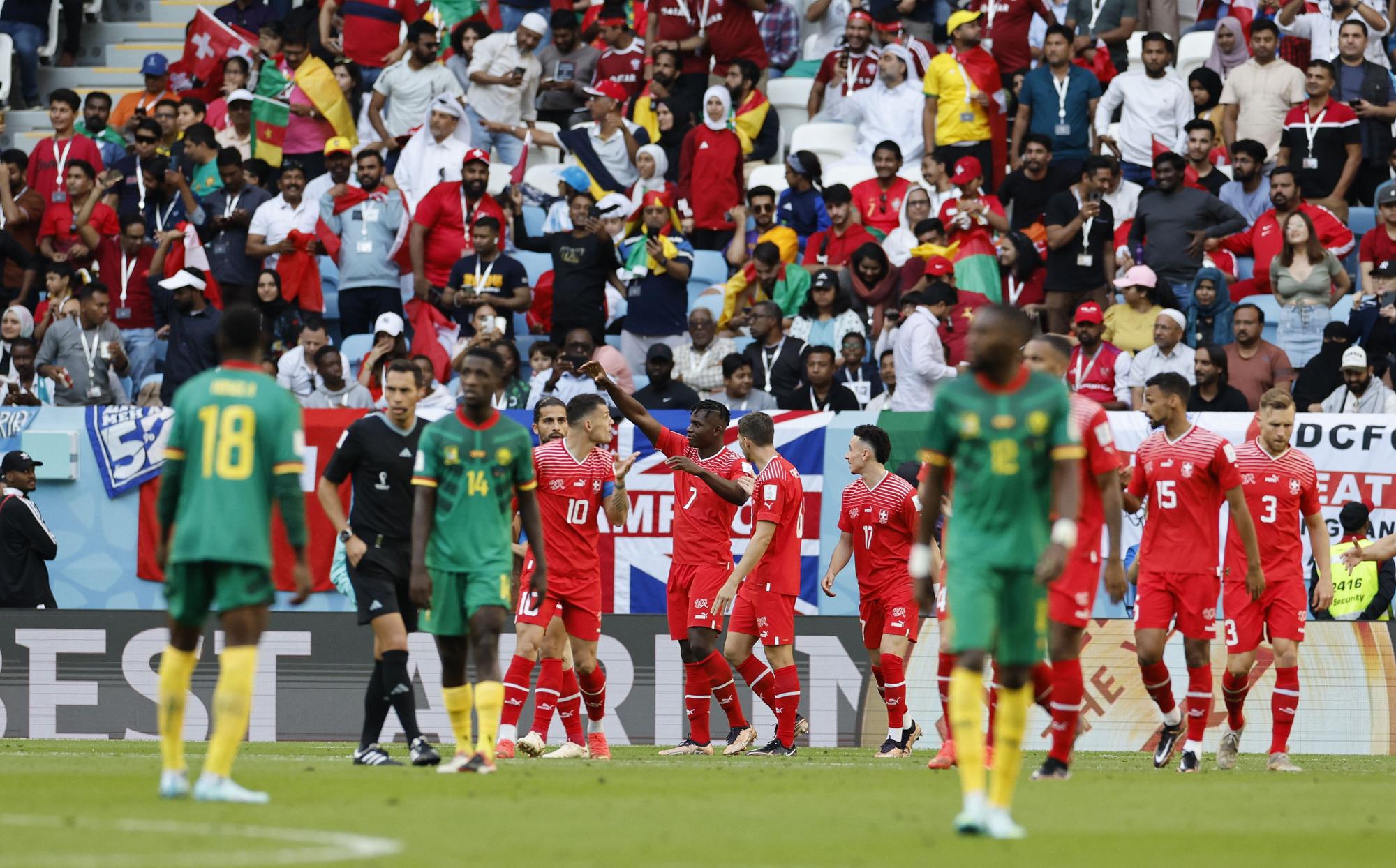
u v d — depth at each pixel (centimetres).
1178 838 2262
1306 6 7419
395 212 6875
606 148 7369
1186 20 8206
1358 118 6719
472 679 5038
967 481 2334
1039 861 1975
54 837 2061
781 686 4453
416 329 6531
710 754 4503
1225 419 5322
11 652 5131
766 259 6469
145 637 5122
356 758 3434
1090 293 6400
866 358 6312
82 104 8688
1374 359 5866
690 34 7756
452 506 3191
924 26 7994
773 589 4425
